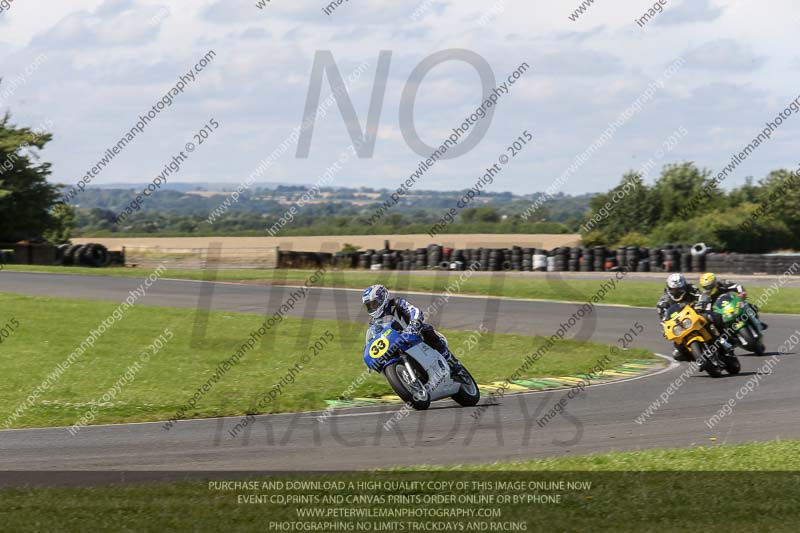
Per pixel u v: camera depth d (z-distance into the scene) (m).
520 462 28.36
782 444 30.14
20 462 31.00
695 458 28.05
